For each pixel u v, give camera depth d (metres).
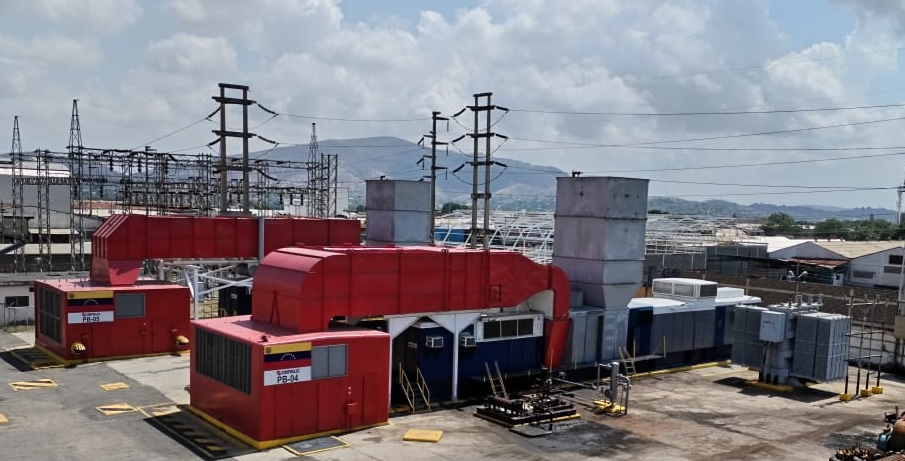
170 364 37.16
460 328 31.11
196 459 22.94
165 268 44.75
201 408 27.75
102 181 69.00
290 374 24.62
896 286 82.31
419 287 29.66
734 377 38.47
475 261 31.41
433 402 30.64
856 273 86.69
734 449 25.73
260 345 24.00
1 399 29.83
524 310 35.28
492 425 27.66
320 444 24.66
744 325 37.09
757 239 104.06
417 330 30.31
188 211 67.00
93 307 37.41
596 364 35.12
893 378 39.31
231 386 25.67
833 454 25.42
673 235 85.56
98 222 73.38
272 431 24.31
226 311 46.75
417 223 50.84
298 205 92.69
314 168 80.50
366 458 23.39
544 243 64.62
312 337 25.42
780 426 28.98
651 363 39.22
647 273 63.03
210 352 27.09
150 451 23.62
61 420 26.97
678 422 29.06
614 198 36.75
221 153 56.03
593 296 37.25
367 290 28.19
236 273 48.03
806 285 55.62
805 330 35.19
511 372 33.28
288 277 27.22
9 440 24.45
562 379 33.75
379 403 27.03
